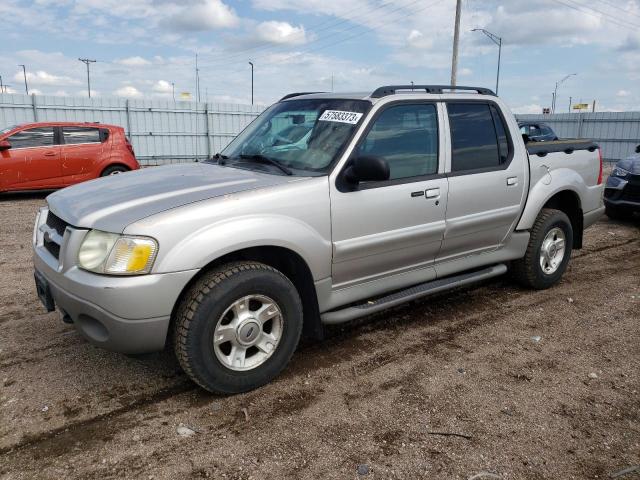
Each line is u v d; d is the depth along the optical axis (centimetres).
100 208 312
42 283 332
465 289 540
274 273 329
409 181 393
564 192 539
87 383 342
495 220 459
